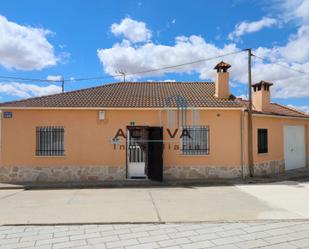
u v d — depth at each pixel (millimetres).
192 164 14625
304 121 19766
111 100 15250
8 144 14492
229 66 15906
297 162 19031
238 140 14805
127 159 14641
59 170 14430
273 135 16953
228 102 15109
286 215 8141
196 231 6840
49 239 6441
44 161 14438
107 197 10992
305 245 5844
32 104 14602
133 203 9906
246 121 15125
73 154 14469
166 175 14555
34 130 14492
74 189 12906
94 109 14438
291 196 10859
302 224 7320
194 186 13258
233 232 6723
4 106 14398
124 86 18203
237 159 14773
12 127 14508
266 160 16281
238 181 13922
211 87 18109
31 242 6270
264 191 11891
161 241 6199
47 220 7891
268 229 6918
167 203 9844
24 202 10250
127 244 6059
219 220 7715
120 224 7527
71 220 7859
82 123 14531
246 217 7973
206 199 10438
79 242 6223
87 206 9516
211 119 14742
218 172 14664
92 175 14453
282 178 14852
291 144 18562
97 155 14500
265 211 8633
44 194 11789
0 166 14438
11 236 6680
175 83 19000
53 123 14508
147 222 7617
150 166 14578
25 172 14414
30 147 14469
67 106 14297
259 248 5719
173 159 14602
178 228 7109
